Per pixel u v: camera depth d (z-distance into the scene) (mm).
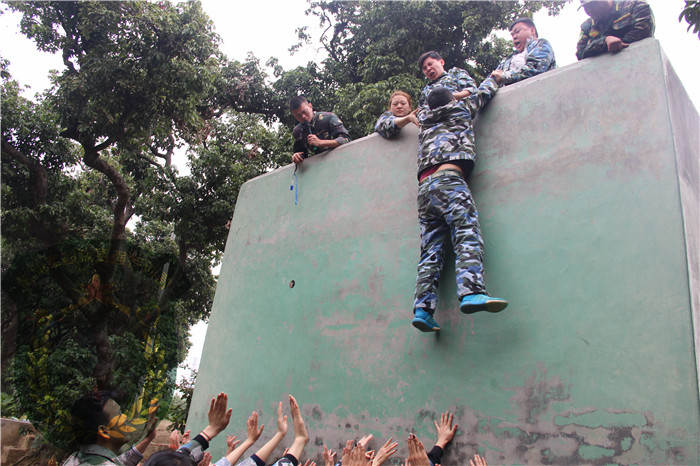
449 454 2555
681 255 2158
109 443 2221
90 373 6383
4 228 9703
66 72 9922
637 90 2510
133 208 11906
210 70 10297
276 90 12758
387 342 3070
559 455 2221
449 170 2828
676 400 1999
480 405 2539
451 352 2748
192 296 14469
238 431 3783
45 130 10531
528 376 2432
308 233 3938
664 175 2312
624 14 2664
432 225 2855
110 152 13406
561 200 2611
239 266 4547
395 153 3506
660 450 1979
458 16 10828
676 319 2096
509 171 2855
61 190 10875
